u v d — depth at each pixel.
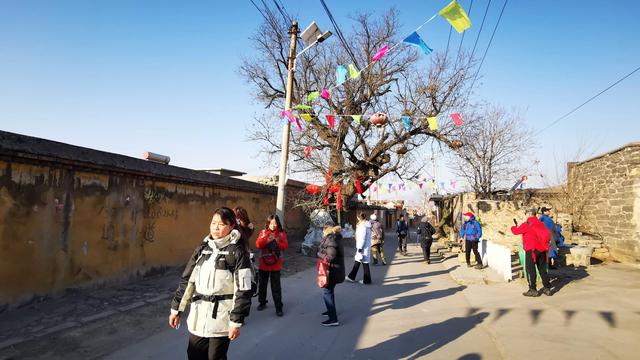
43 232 6.75
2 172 6.10
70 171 7.29
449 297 7.91
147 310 6.64
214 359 3.14
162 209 9.95
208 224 12.17
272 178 21.62
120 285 8.42
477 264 11.72
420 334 5.57
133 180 8.95
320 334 5.63
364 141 18.44
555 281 9.02
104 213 8.08
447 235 24.83
